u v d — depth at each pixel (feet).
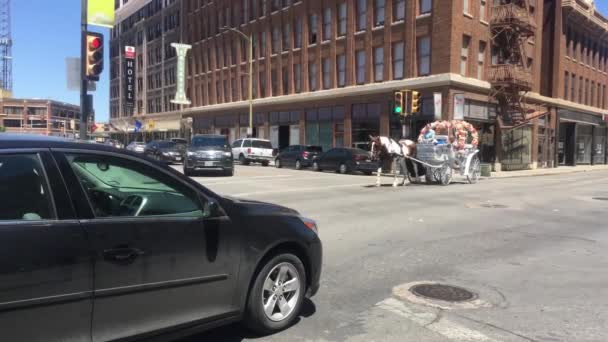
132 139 249.34
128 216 11.25
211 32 173.68
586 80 152.97
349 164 88.69
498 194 53.88
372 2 107.34
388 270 21.39
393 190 55.16
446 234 29.89
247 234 13.25
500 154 107.96
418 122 97.50
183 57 180.24
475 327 14.97
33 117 288.71
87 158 10.99
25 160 10.05
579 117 147.74
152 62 230.07
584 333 14.61
